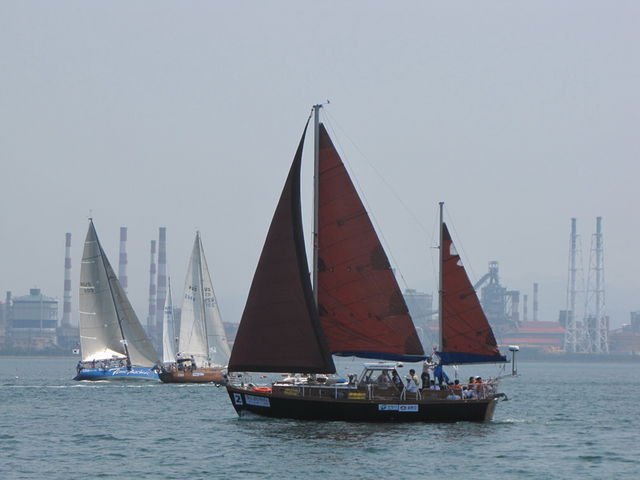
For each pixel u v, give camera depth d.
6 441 116.56
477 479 92.25
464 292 126.62
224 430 121.06
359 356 119.56
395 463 97.75
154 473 93.06
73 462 99.94
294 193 119.56
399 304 119.62
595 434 130.62
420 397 118.81
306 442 107.88
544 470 97.81
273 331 118.81
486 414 122.75
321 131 120.44
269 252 119.62
